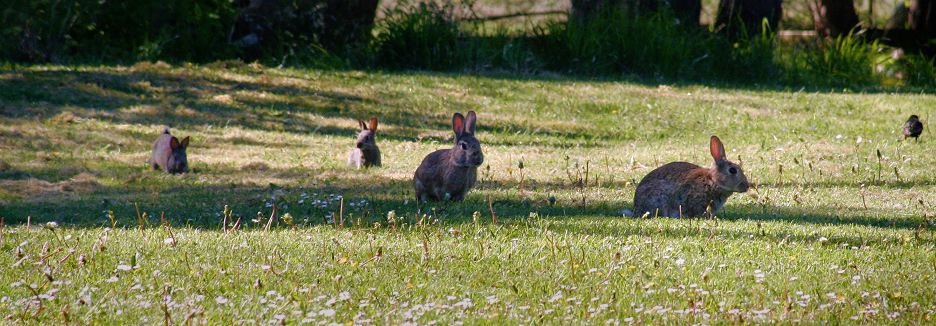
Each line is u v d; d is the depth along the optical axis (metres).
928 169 16.59
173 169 16.55
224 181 15.77
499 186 15.06
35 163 17.22
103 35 29.19
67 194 14.32
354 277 8.16
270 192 14.43
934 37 32.25
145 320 6.90
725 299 7.47
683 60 29.70
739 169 11.33
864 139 20.39
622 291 7.75
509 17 39.44
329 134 21.38
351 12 30.03
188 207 12.82
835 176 16.06
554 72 29.66
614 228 10.55
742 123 22.94
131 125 20.97
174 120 21.67
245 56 29.34
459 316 7.00
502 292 7.74
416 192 13.24
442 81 26.81
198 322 6.78
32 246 9.31
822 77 29.89
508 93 25.75
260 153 18.94
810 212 12.33
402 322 6.87
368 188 14.85
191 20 29.16
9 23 26.95
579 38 30.05
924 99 25.38
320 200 13.16
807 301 7.37
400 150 19.66
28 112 21.12
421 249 9.18
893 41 32.78
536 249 9.24
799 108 24.61
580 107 24.53
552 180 15.86
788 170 16.75
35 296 7.36
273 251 9.09
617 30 30.12
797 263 8.73
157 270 8.20
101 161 17.72
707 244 9.54
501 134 21.66
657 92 26.39
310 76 26.67
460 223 10.84
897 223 11.32
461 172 12.78
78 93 22.94
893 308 7.23
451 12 30.72
